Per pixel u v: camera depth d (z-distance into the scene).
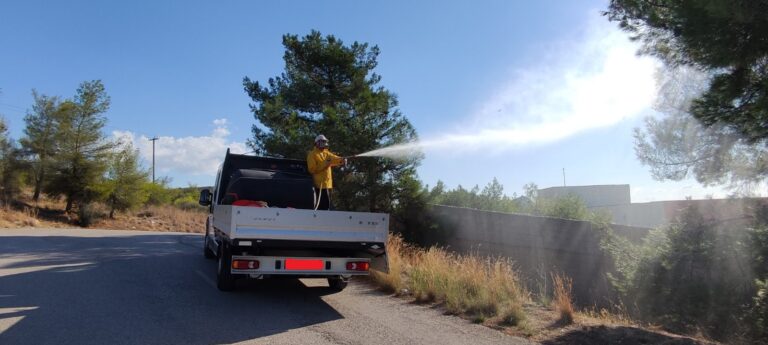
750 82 6.28
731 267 8.59
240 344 5.43
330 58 17.69
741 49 5.74
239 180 9.00
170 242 15.97
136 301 7.22
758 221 8.59
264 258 7.16
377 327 6.28
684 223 9.39
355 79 17.97
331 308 7.26
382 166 16.53
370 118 16.47
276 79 18.75
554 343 5.81
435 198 17.14
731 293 8.35
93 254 12.21
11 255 11.80
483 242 15.20
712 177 8.64
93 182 27.42
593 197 32.38
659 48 7.64
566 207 17.34
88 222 25.84
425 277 8.34
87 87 27.55
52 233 18.56
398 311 7.19
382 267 7.81
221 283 8.02
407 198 16.70
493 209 18.78
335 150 15.76
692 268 9.02
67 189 27.22
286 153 16.11
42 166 27.00
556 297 8.38
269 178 9.24
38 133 27.34
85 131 27.53
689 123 8.18
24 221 22.59
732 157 8.35
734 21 5.52
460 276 8.06
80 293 7.62
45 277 8.87
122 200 28.52
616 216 27.47
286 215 7.14
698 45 6.06
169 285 8.45
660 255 9.41
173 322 6.21
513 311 6.69
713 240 8.88
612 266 12.16
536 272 13.66
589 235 12.89
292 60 18.36
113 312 6.57
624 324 7.04
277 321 6.43
